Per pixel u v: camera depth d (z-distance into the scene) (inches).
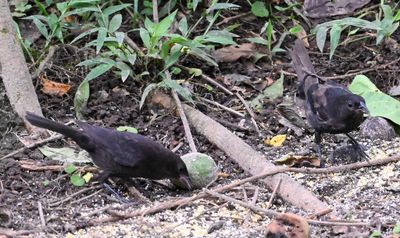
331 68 424.2
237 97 406.6
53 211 316.2
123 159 324.5
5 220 302.0
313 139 381.1
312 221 296.7
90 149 329.7
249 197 327.3
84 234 295.9
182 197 327.6
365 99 385.1
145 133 379.9
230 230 298.4
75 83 406.6
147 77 404.2
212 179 338.6
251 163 345.7
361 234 286.7
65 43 423.5
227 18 446.6
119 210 316.8
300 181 340.5
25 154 355.9
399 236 286.7
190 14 444.1
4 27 370.6
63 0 436.1
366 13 448.1
